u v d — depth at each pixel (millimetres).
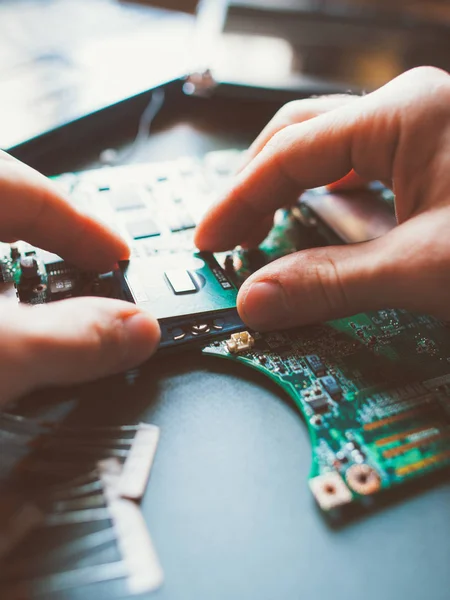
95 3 393
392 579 152
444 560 156
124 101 308
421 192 193
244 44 358
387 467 169
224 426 179
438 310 184
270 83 326
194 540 156
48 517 156
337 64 345
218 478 168
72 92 308
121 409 181
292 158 215
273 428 180
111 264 218
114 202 252
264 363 194
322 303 188
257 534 157
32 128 281
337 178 222
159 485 165
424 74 208
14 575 147
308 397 185
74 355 165
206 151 312
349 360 197
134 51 347
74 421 176
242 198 222
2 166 201
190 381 191
